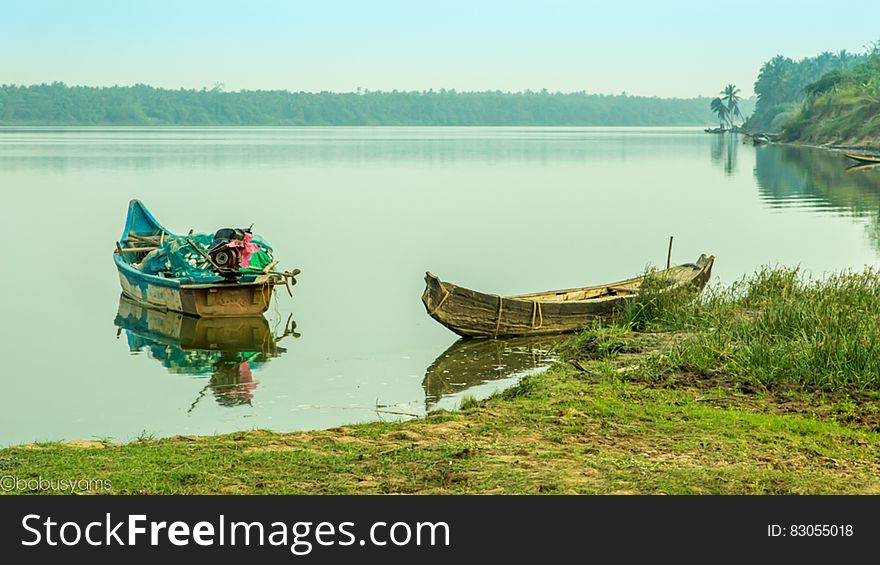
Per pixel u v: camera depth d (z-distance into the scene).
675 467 8.92
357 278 26.25
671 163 84.19
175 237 23.66
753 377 12.90
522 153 104.06
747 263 28.23
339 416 13.70
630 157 95.81
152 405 14.63
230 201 46.91
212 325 20.75
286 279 22.12
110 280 26.53
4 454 9.29
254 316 21.53
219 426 13.37
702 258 21.89
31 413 14.26
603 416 11.19
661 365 13.80
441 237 34.22
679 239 33.53
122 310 22.62
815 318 14.52
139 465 8.91
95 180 59.53
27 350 18.69
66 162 78.81
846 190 53.44
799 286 18.28
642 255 30.09
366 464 9.02
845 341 13.12
